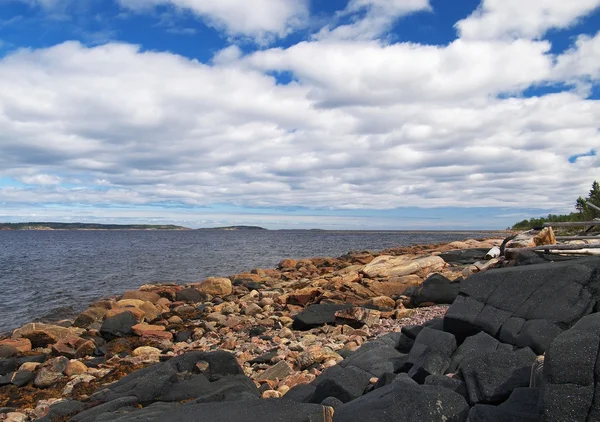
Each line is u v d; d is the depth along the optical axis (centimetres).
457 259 3002
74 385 1134
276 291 2612
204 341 1570
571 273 848
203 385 845
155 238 15000
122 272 4200
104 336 1669
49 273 4106
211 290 2675
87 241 12356
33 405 1032
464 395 609
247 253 6875
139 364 1273
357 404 576
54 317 2245
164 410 709
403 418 524
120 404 780
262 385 967
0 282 3484
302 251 7438
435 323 997
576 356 465
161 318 2019
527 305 845
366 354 928
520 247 1809
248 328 1759
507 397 582
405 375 727
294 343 1376
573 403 442
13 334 1591
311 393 816
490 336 827
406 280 2292
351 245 9425
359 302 1944
